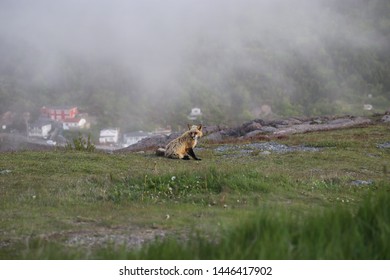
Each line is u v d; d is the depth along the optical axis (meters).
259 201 19.11
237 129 52.69
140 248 11.29
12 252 12.29
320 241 9.84
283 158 31.27
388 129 45.41
